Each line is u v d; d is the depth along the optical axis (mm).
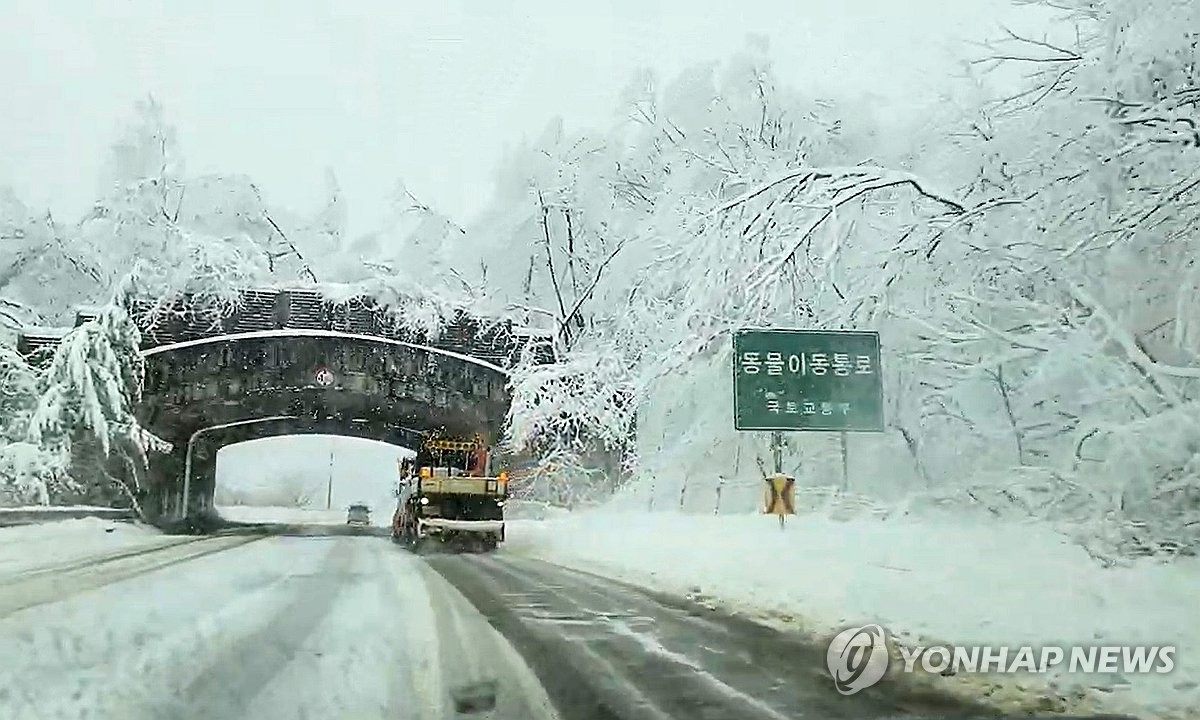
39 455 36531
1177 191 15938
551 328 47469
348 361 46094
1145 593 11922
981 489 17797
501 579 20266
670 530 27109
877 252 20828
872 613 12742
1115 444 15188
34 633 11812
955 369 20094
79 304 45781
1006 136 20375
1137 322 17484
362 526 67562
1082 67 18562
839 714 7949
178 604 14945
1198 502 14898
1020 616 11445
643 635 12203
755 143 32562
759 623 13250
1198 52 17156
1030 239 18922
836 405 19422
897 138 29344
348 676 9359
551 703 8305
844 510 25672
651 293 23297
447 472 33969
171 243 47281
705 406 25828
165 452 45375
